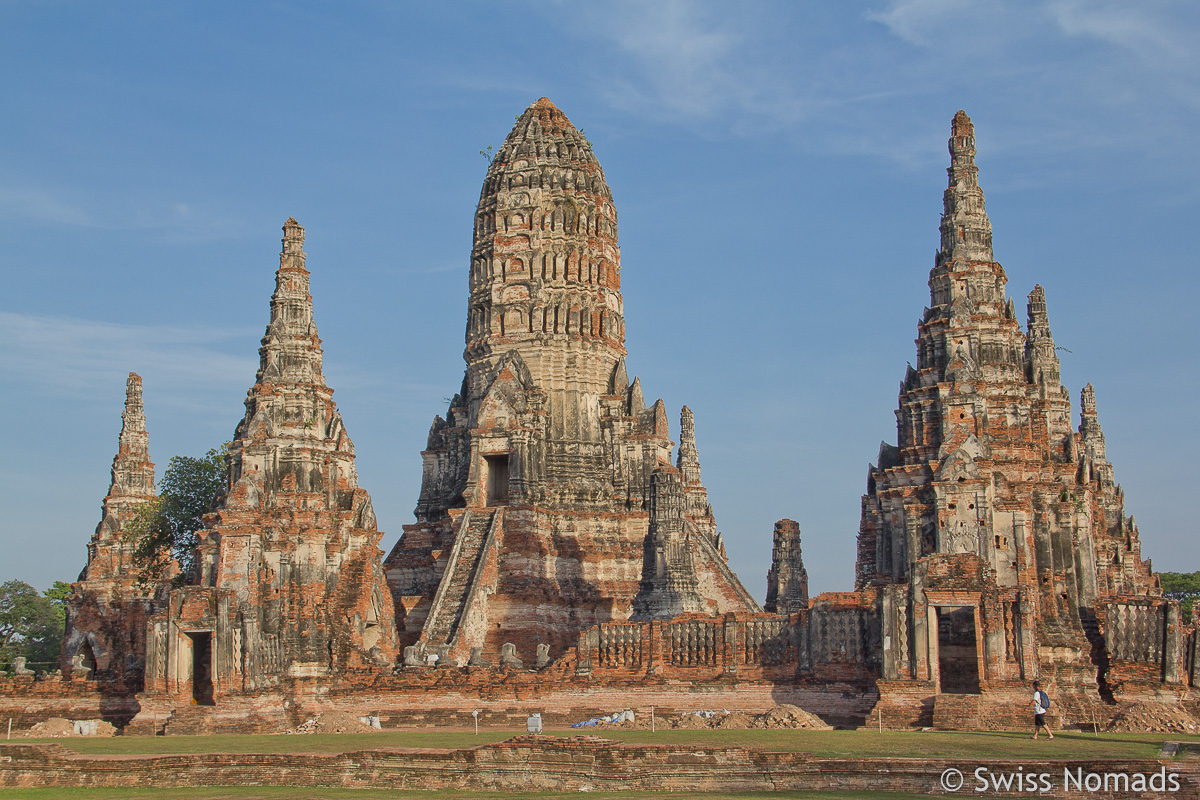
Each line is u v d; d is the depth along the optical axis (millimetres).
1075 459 81500
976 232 76062
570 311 105750
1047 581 70125
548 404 103625
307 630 76438
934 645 62312
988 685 60469
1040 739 51281
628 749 45344
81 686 82625
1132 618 66562
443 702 74875
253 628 73375
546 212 107312
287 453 79188
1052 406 87625
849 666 66875
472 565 92438
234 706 72000
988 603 61250
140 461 106812
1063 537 72938
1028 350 83812
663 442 103688
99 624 99812
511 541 95250
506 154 110000
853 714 66000
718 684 69938
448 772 46344
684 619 72312
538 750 46062
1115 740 50625
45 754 49781
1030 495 69250
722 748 44906
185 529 94938
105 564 102062
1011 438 71938
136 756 49344
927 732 56219
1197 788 40094
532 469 98562
